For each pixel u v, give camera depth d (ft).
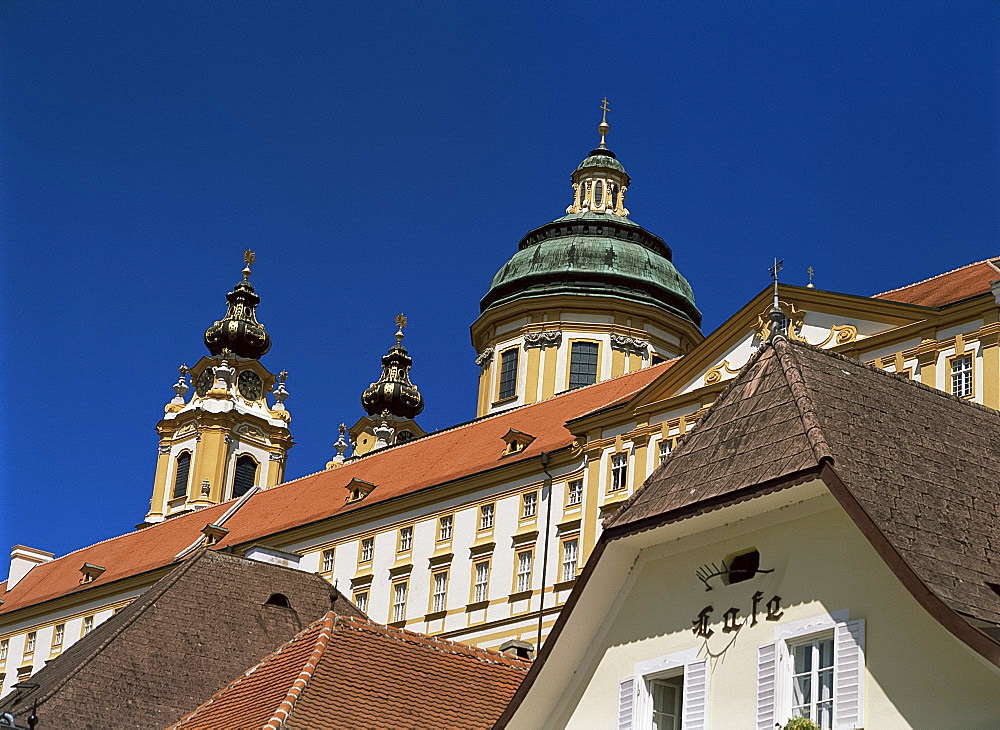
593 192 413.39
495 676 136.36
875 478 92.89
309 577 173.27
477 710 130.72
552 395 359.66
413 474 331.98
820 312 233.35
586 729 106.01
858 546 92.02
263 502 384.88
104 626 164.45
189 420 465.47
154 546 394.93
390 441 531.09
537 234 396.16
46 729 140.05
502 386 369.71
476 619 289.12
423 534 309.22
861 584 91.04
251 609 164.55
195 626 158.81
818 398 99.30
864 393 101.86
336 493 352.49
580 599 106.01
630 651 104.78
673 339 375.04
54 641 387.75
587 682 107.45
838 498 90.68
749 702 95.04
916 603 87.71
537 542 282.56
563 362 362.74
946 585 85.97
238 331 483.10
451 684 132.67
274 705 123.65
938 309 217.56
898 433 98.99
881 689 87.86
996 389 207.10
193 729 128.88
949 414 104.17
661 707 102.83
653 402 258.78
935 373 215.72
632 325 366.84
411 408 552.41
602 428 268.82
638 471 257.55
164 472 463.83
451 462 322.75
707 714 97.30
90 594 382.22
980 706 83.41
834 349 229.66
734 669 96.78
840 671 89.92
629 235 393.29
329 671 128.26
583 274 372.17
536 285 375.45
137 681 149.07
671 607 102.83
